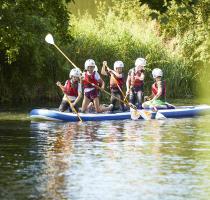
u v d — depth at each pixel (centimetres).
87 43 5303
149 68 5369
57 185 2034
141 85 4012
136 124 3534
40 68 4816
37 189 1984
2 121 3588
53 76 5031
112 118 3731
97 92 3847
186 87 5500
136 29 5647
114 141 2859
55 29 4650
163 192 1962
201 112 4022
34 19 4619
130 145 2753
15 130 3209
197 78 5588
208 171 2230
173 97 5397
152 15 2328
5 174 2169
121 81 4006
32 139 2905
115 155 2511
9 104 4606
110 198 1902
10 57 4316
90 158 2447
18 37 4300
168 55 5494
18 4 4272
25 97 4894
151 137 2994
